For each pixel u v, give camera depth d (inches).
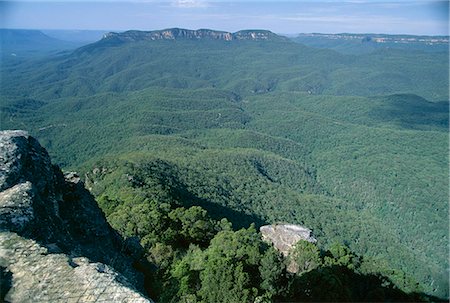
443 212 7106.3
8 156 891.4
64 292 617.9
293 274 1603.1
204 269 1341.0
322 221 5757.9
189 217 2263.8
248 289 1236.5
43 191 938.7
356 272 1815.9
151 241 1619.1
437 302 2186.3
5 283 634.8
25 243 701.3
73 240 932.0
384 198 7859.3
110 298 607.8
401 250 5182.1
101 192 4163.4
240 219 4394.7
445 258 5944.9
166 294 1107.9
